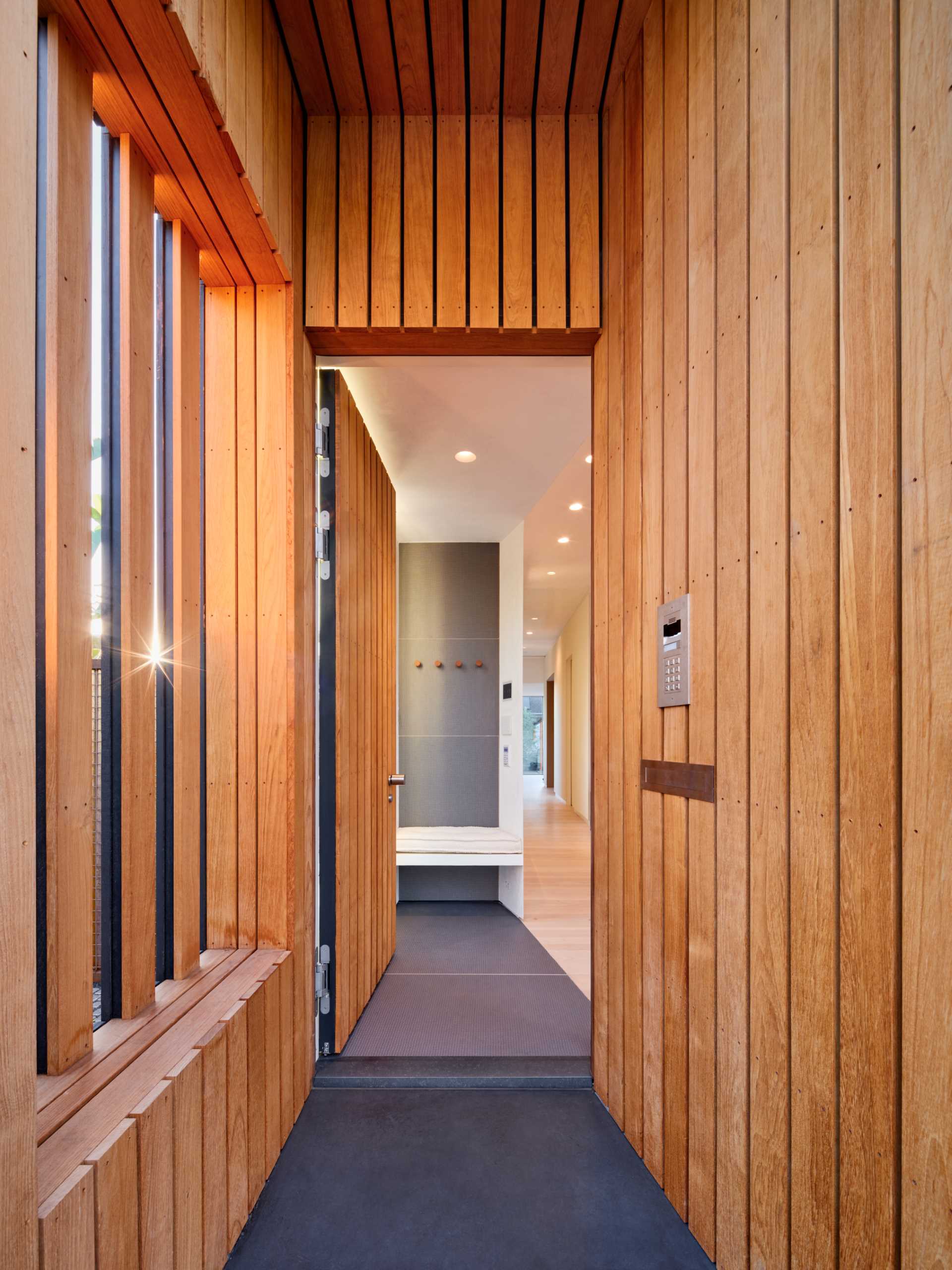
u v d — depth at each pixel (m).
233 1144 1.63
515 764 5.04
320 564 2.59
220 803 2.16
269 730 2.17
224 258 2.13
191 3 1.43
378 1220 1.72
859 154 1.13
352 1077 2.39
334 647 2.59
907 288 1.02
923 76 0.99
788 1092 1.29
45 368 1.35
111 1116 1.20
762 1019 1.38
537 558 8.41
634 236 2.16
